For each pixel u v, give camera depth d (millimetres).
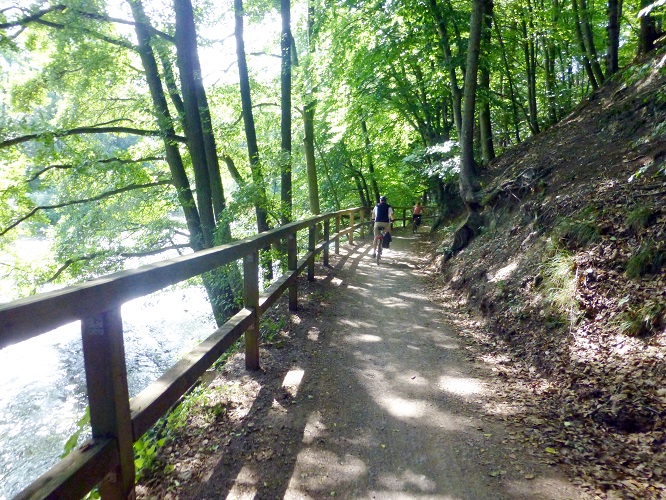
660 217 4754
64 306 1607
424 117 16938
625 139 7203
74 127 10664
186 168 12969
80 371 9438
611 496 2631
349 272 9766
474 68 9625
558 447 3172
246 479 2811
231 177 15117
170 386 2406
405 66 16156
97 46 10078
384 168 23984
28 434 7172
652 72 8344
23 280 11453
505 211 8445
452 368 4695
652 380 3537
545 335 4859
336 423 3520
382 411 3742
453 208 16875
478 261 7781
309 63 14430
